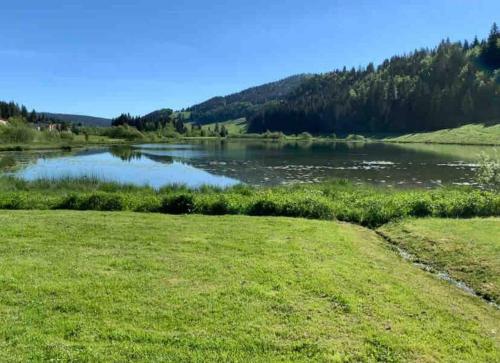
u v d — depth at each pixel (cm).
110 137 11650
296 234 984
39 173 3259
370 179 3022
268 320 552
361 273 740
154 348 480
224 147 8150
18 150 6316
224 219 1162
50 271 702
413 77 13700
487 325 596
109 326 525
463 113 10919
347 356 480
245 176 3194
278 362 463
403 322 571
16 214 1198
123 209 1351
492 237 961
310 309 586
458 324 585
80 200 1376
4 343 479
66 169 3628
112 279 672
